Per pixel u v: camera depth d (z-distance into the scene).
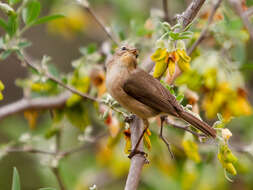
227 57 10.38
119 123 9.91
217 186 11.46
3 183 14.55
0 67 17.48
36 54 17.31
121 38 11.20
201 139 7.88
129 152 8.10
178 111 7.87
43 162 11.46
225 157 7.48
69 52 17.55
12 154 14.57
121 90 8.16
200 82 9.47
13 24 8.91
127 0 14.35
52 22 15.20
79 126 11.27
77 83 10.59
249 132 13.03
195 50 10.22
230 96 9.52
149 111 8.02
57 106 11.12
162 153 11.78
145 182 12.06
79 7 14.90
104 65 10.85
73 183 12.91
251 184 12.10
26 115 11.52
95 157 13.62
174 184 11.84
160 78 8.41
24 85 11.40
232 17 10.82
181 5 14.46
